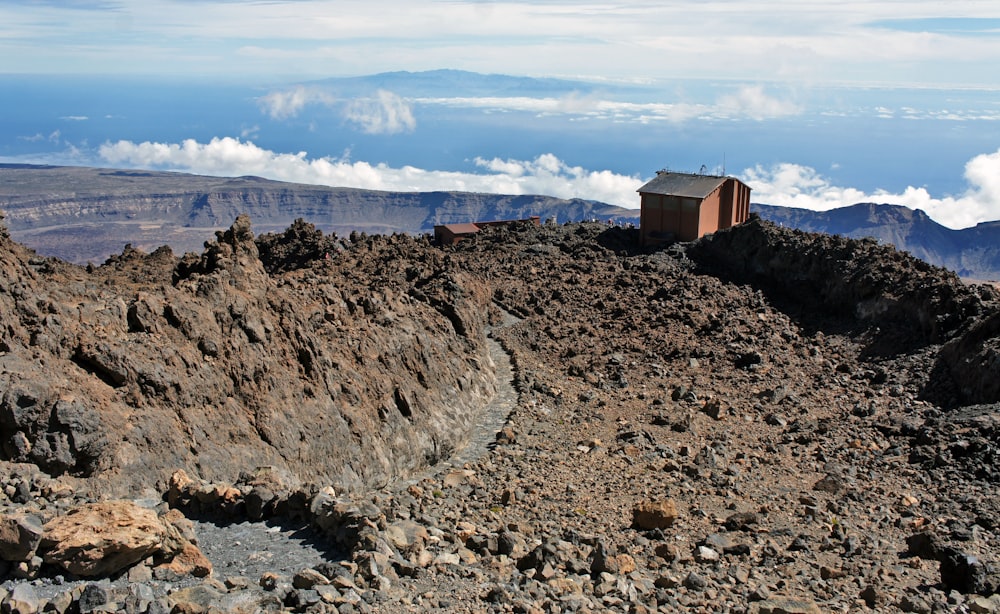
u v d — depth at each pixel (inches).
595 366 2470.5
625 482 1525.6
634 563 1055.0
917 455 1712.6
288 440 1252.5
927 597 997.2
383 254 3260.3
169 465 1054.4
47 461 941.8
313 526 959.6
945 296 2591.0
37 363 1015.6
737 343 2667.3
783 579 1060.5
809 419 2027.6
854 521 1350.9
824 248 3196.4
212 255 1481.3
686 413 2015.3
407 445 1524.4
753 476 1608.0
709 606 938.1
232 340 1279.5
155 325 1210.0
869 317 2815.0
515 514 1267.2
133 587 746.8
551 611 855.7
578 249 3814.0
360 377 1526.8
